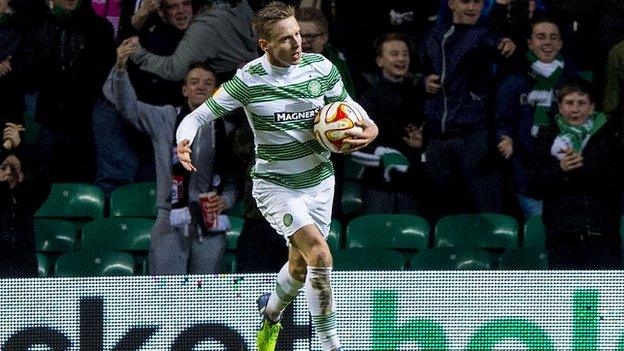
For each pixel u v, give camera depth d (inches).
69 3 1352.1
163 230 1246.9
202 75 1272.1
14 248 1259.8
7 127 1307.8
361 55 1370.6
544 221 1272.1
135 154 1378.0
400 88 1316.4
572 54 1381.6
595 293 979.3
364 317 973.2
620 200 1279.5
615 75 1339.8
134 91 1304.1
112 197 1360.7
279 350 968.3
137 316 978.1
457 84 1318.9
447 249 1274.6
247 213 1232.2
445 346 973.8
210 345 976.3
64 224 1344.7
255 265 1230.3
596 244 1261.1
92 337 977.5
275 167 818.8
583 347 979.3
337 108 804.0
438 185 1332.4
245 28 1347.2
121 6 1348.4
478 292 976.3
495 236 1315.2
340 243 1331.2
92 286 978.7
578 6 1382.9
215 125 1240.8
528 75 1341.0
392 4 1378.0
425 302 975.6
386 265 1266.0
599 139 1269.7
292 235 812.6
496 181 1336.1
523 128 1336.1
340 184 1331.2
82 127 1371.8
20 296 978.1
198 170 1240.8
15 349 976.9
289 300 860.6
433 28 1333.7
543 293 978.1
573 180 1264.8
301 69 808.9
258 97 804.6
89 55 1352.1
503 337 976.9
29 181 1302.9
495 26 1339.8
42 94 1357.0
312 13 1306.6
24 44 1342.3
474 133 1326.3
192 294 976.9
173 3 1334.9
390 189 1333.7
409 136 1325.0
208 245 1248.2
